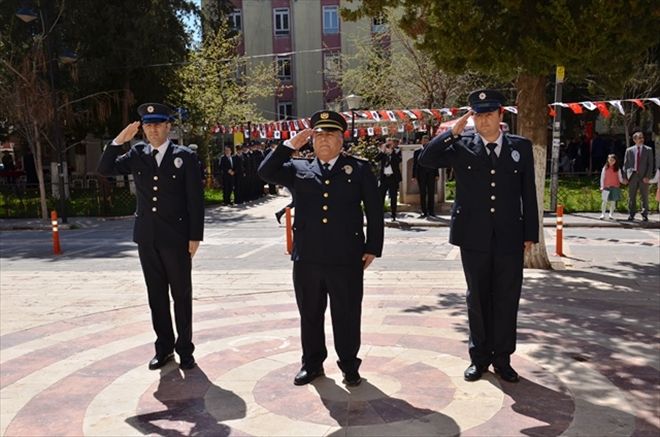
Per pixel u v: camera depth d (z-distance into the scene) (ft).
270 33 127.95
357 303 15.28
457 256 34.96
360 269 15.23
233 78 106.01
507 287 15.24
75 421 13.99
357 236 15.08
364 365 16.79
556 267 29.63
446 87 87.20
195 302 24.61
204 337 19.84
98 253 39.14
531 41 25.38
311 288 15.17
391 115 63.62
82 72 70.74
